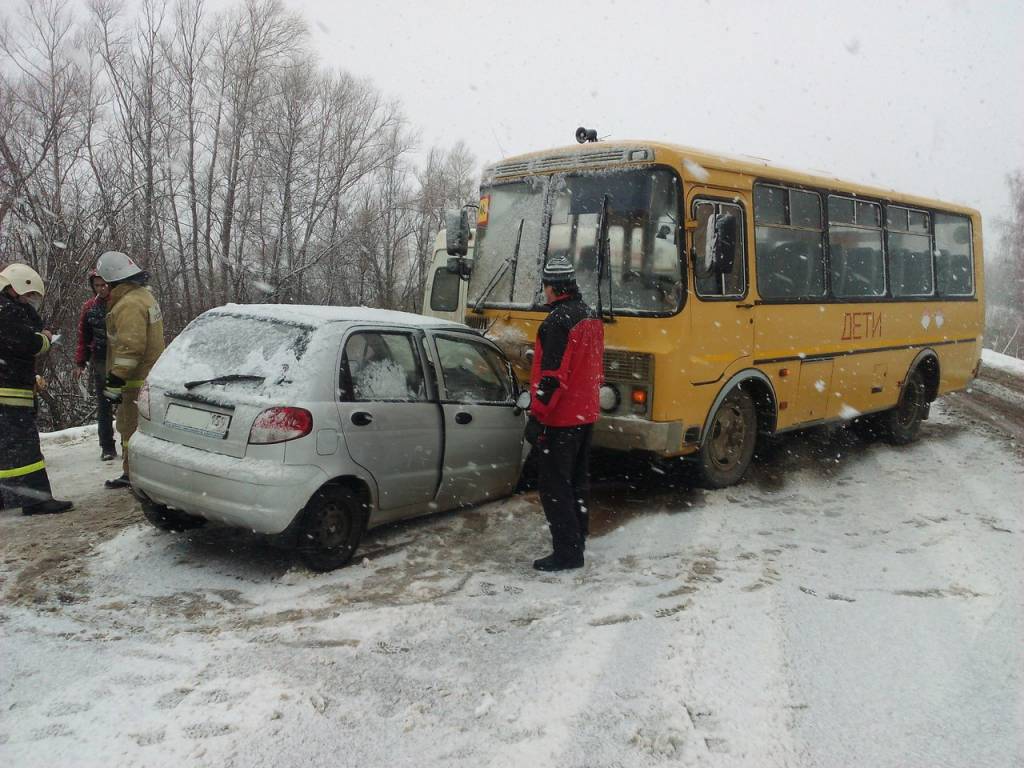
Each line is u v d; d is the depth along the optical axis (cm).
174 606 484
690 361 724
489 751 333
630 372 722
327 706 366
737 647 437
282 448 515
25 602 482
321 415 530
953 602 514
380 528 642
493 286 816
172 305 2206
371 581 534
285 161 2856
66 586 511
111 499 727
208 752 325
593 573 563
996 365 2347
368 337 585
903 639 453
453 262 851
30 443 671
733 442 826
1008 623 479
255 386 537
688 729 351
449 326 661
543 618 473
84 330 907
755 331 808
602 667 408
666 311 714
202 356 577
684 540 642
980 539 658
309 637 440
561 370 548
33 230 1560
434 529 644
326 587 521
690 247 727
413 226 3409
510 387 701
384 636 443
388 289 3278
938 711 373
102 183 1805
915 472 939
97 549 581
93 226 1650
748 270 795
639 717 360
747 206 794
